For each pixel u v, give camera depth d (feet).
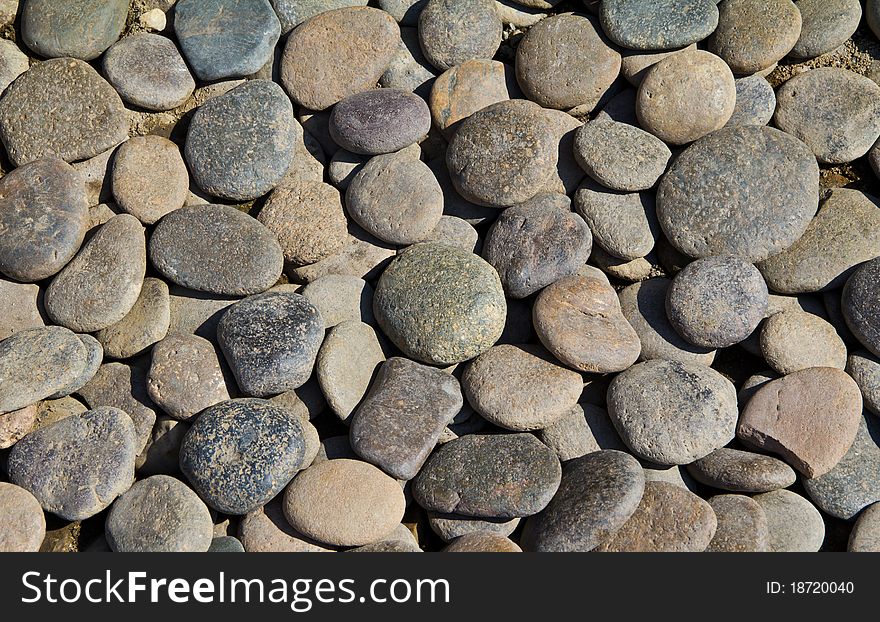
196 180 3.01
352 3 3.12
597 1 3.08
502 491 2.76
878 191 3.10
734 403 2.87
